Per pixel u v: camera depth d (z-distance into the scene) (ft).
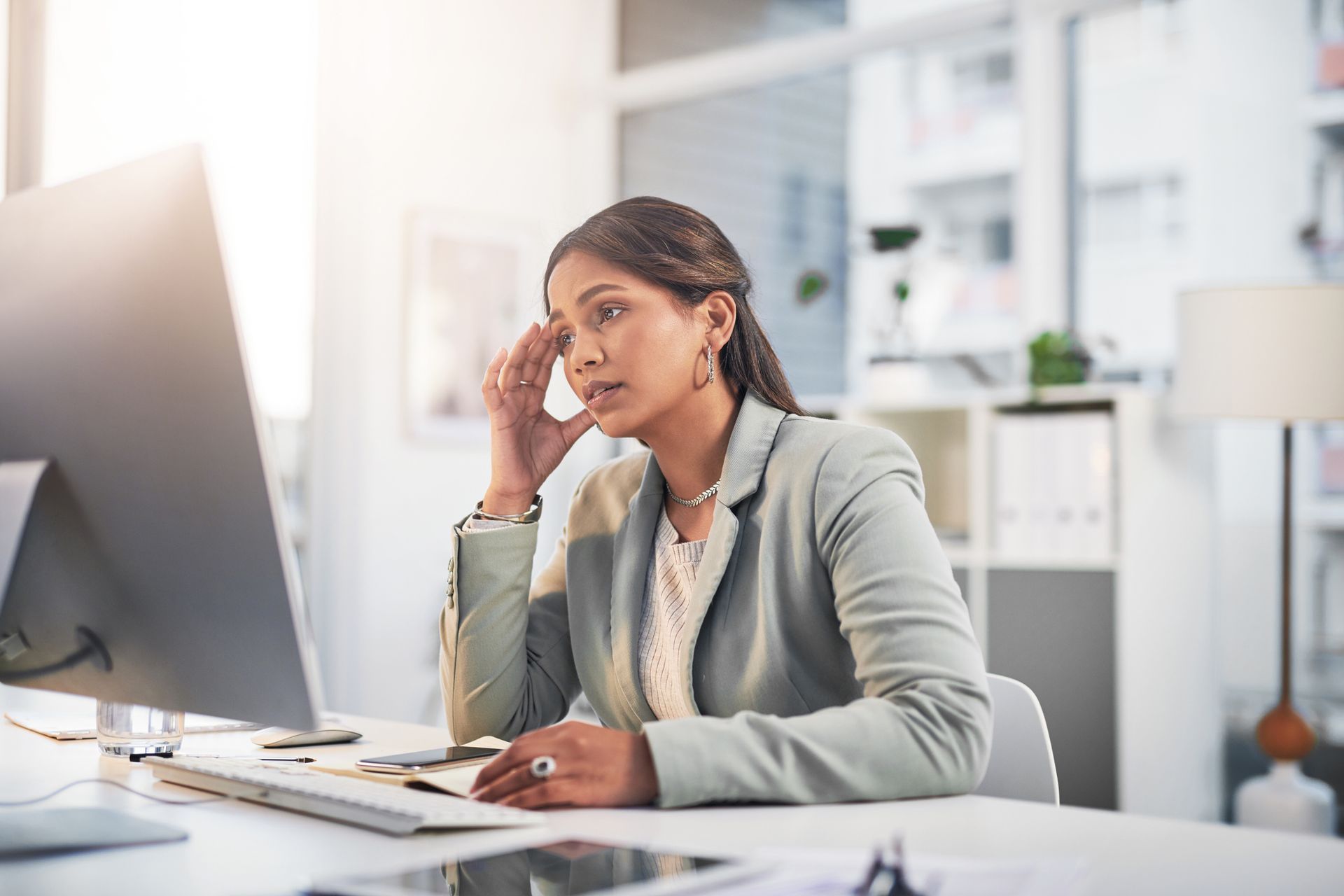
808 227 14.61
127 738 4.09
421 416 14.01
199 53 11.57
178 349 2.81
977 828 2.91
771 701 4.00
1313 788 10.15
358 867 2.54
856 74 14.25
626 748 3.15
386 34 13.76
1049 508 10.89
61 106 10.14
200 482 2.83
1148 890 2.36
